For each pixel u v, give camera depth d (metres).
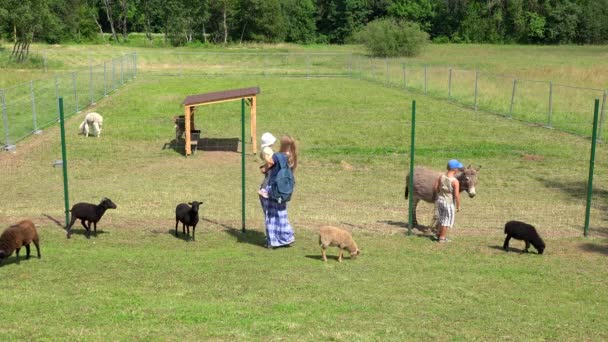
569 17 88.31
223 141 23.06
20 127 23.89
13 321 6.82
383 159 20.11
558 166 19.27
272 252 10.57
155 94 35.72
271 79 45.16
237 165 19.36
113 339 6.36
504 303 8.12
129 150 21.12
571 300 8.38
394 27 65.44
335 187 16.58
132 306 7.47
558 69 46.53
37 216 12.62
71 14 81.50
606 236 12.12
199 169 18.69
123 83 40.72
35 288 8.18
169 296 7.98
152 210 13.56
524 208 14.52
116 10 92.38
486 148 21.75
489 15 94.25
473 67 52.00
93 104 31.22
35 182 16.38
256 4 88.94
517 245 11.40
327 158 20.20
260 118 27.94
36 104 29.67
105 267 9.27
